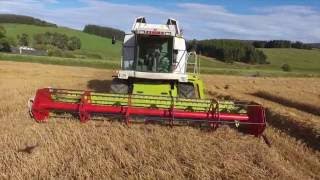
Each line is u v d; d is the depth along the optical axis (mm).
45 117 12219
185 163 9055
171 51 15703
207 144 10523
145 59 15719
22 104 15742
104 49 102938
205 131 11953
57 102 12211
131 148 9812
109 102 12234
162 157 9273
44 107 12078
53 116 12469
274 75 63344
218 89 31719
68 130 10898
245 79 48094
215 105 12297
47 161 8727
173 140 10633
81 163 8750
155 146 10055
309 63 101875
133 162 8891
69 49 97500
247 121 12102
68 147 9625
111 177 8172
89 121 12055
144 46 15703
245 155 9820
